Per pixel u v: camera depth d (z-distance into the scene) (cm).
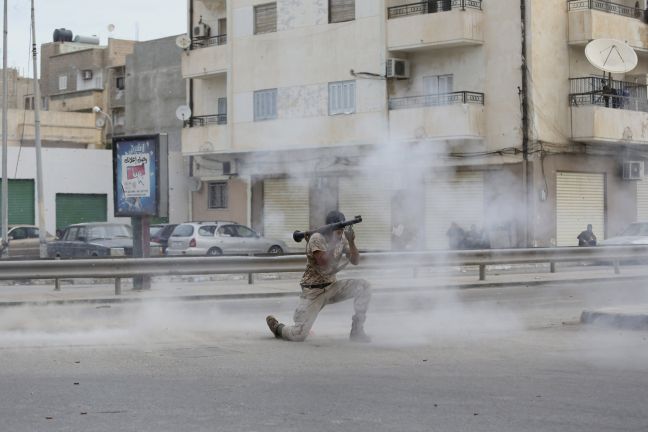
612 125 3591
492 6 3531
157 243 3641
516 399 874
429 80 3675
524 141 3444
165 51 5344
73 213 4819
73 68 7350
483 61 3544
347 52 3769
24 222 4647
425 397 884
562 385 948
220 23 4519
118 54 7138
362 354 1173
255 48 4084
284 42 3981
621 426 766
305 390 920
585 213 3684
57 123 5778
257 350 1206
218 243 3688
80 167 4828
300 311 1295
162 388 928
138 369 1044
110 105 6981
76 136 5847
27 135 5697
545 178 3500
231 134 4162
